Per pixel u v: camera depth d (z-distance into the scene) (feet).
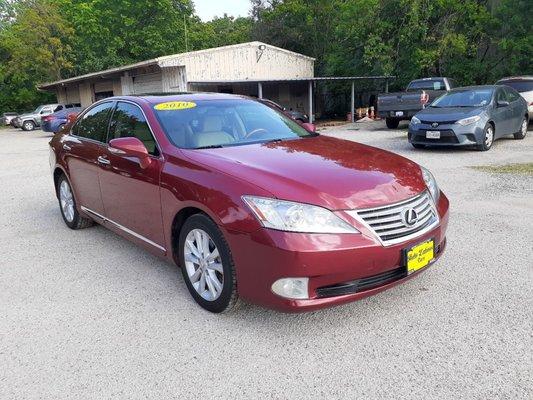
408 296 11.75
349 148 13.03
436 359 9.14
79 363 9.50
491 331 10.02
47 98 140.36
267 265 9.54
